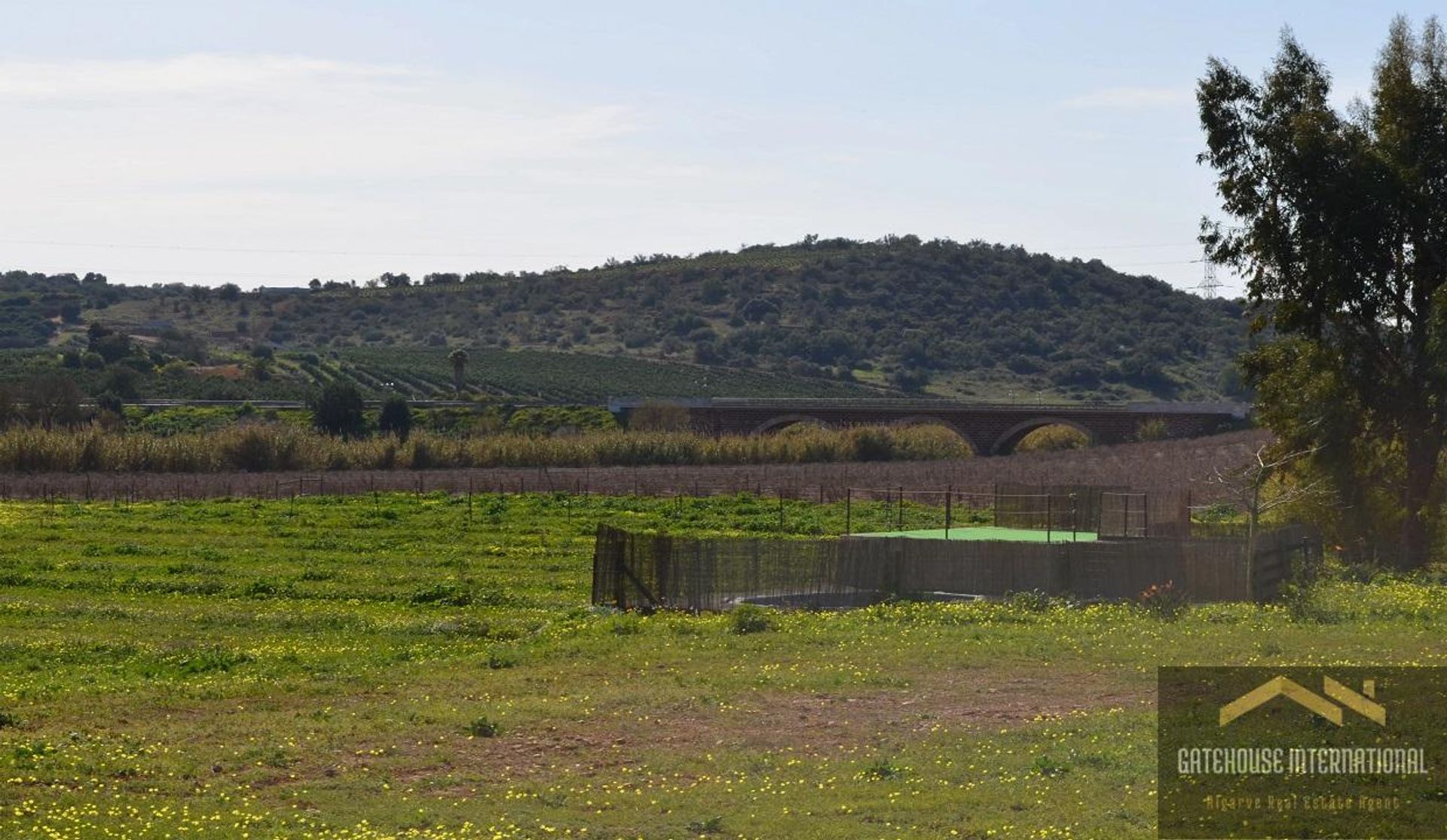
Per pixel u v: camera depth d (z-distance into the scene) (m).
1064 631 28.03
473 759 19.12
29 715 22.20
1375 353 48.31
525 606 37.12
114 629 32.91
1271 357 50.91
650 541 34.22
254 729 20.92
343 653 28.94
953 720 20.59
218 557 47.41
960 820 15.49
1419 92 48.72
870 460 107.62
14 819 16.11
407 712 21.92
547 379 191.12
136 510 64.62
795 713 21.39
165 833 15.58
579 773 18.28
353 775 18.36
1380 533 48.03
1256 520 35.34
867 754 18.73
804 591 33.81
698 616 32.19
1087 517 48.19
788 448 106.69
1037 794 16.38
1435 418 46.78
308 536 54.09
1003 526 50.78
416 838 15.27
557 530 56.50
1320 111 48.31
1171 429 123.75
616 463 101.81
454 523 59.06
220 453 92.50
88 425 97.56
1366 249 47.91
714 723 20.84
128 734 20.77
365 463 95.44
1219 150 50.28
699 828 15.54
